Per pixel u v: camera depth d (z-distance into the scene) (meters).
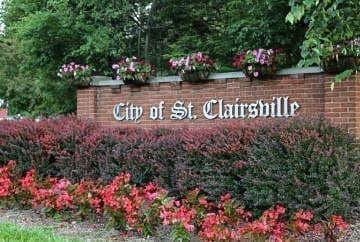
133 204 7.31
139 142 9.46
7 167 9.98
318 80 9.89
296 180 7.27
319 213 7.11
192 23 16.53
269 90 10.48
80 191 8.36
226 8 15.44
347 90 9.23
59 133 10.63
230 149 8.09
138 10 16.03
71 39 15.28
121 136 9.77
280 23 12.48
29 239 6.68
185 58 11.38
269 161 7.60
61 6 15.07
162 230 7.66
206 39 16.23
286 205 7.39
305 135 7.41
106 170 9.62
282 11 12.36
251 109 10.68
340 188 7.09
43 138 10.62
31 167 10.68
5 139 11.23
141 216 7.28
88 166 9.98
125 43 15.97
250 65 10.45
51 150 10.51
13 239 6.66
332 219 6.70
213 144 8.32
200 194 8.38
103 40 14.79
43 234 7.03
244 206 7.89
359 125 9.19
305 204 7.24
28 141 10.86
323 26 5.84
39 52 15.56
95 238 7.33
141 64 12.22
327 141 7.36
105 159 9.70
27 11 16.36
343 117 9.27
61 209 8.59
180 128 10.20
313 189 7.22
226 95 11.05
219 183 8.16
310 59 5.87
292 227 6.60
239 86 10.87
